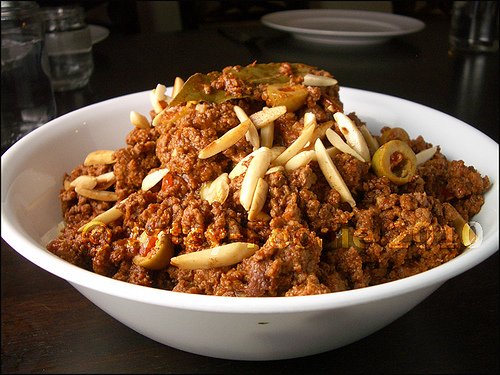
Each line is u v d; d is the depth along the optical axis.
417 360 0.16
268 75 0.19
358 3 0.65
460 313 0.17
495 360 0.16
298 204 0.15
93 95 0.35
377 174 0.17
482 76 0.39
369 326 0.14
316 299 0.12
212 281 0.15
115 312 0.14
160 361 0.16
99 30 0.44
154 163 0.18
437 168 0.19
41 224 0.18
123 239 0.16
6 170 0.17
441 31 0.51
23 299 0.18
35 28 0.29
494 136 0.29
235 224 0.15
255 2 0.61
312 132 0.16
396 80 0.38
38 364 0.15
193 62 0.40
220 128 0.17
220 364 0.16
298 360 0.16
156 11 0.56
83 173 0.20
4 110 0.30
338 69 0.39
